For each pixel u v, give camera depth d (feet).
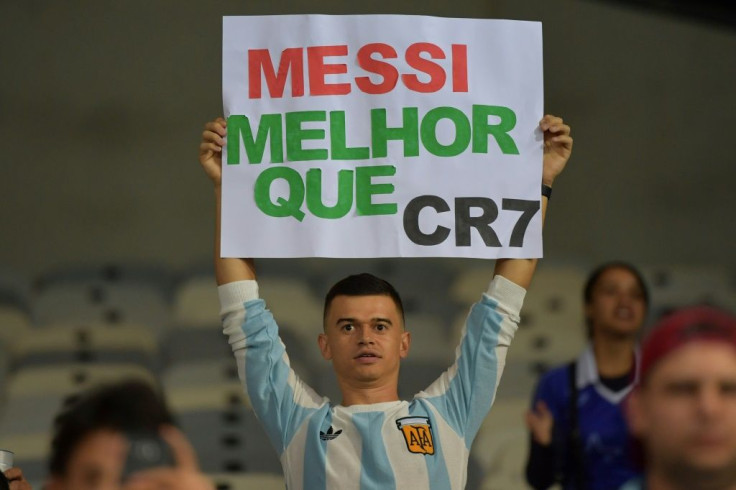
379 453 32.91
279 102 35.83
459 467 33.47
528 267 35.63
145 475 19.71
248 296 35.29
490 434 60.75
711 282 75.25
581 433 47.65
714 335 19.16
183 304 68.13
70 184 79.61
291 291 69.77
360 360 34.27
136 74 81.25
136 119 80.79
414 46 35.91
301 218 35.32
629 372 48.47
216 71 81.87
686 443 18.88
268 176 35.55
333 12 82.99
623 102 82.28
